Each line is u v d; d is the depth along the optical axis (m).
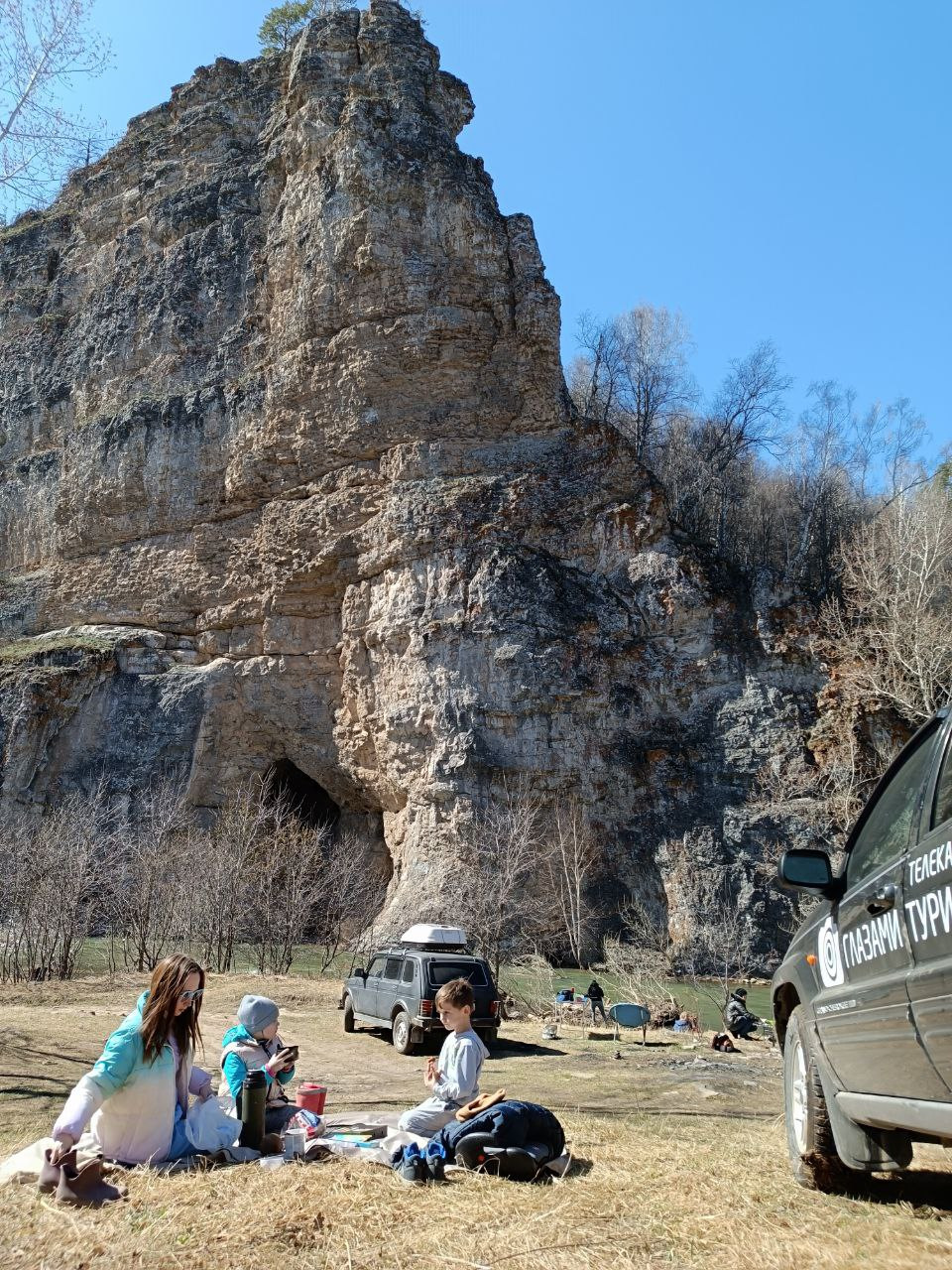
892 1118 4.82
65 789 43.91
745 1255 4.35
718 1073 13.81
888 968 4.83
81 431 52.28
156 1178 5.37
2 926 27.36
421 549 41.75
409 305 45.00
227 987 21.39
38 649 46.38
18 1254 4.23
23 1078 11.24
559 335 45.12
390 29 50.69
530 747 38.41
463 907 31.17
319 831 39.97
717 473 53.50
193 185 54.62
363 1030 17.14
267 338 48.91
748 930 34.66
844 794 35.72
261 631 45.91
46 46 10.87
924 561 38.28
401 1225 4.76
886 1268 4.14
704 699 39.84
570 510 42.28
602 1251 4.38
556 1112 9.75
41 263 61.41
